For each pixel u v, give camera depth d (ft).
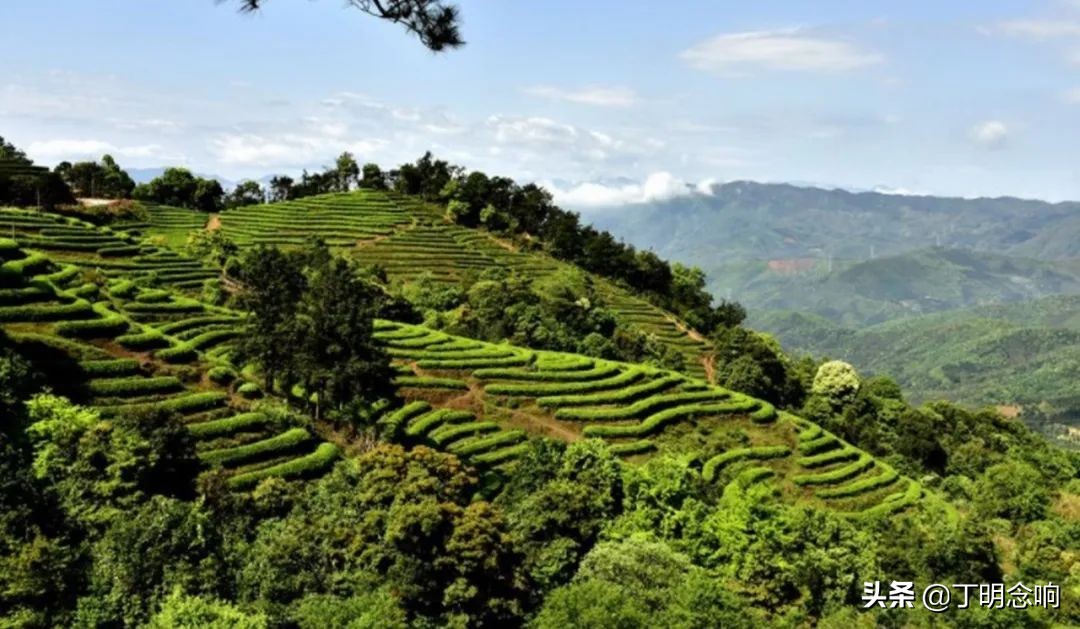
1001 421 517.55
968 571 229.66
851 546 209.15
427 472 187.73
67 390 239.71
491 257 611.06
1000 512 341.00
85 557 148.66
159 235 536.42
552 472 219.00
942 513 302.04
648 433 330.34
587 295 546.67
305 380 269.44
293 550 158.10
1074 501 371.15
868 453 387.96
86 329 277.23
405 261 569.64
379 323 399.24
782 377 464.65
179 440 200.23
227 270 438.40
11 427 195.11
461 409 325.83
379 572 160.25
